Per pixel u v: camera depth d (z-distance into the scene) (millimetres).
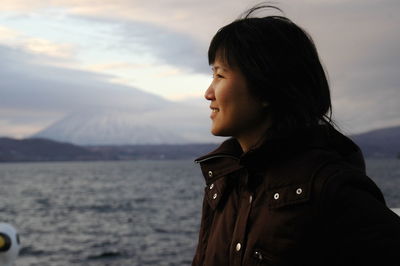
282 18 1343
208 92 1396
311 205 1152
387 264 1085
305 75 1293
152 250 18188
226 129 1360
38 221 29922
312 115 1279
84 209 37375
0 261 2141
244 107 1320
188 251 17828
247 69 1284
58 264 15953
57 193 57938
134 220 29312
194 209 35781
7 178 109438
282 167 1235
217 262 1327
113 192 58062
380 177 71625
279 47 1281
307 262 1155
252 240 1219
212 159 1439
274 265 1172
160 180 89875
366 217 1123
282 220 1178
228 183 1396
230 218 1347
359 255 1121
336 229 1140
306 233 1150
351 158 1312
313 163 1195
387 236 1099
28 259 16906
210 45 1381
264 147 1229
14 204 43062
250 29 1299
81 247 19344
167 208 36906
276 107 1298
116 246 19375
